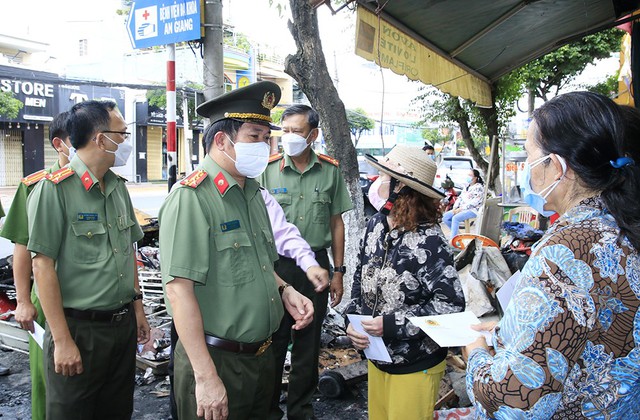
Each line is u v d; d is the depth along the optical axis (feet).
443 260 7.00
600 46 35.24
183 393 6.24
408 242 7.17
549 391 3.70
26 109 64.80
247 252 6.47
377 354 7.16
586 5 17.29
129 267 8.35
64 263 7.64
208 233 6.08
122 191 8.73
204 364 5.75
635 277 3.80
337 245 11.75
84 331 7.69
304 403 10.58
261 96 6.53
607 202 3.91
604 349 3.80
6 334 14.48
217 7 17.11
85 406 7.79
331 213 11.66
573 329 3.67
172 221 5.93
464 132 34.47
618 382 3.82
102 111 7.96
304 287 10.42
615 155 3.89
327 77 17.58
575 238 3.86
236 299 6.27
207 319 6.23
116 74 75.77
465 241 17.88
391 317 6.97
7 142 66.49
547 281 3.79
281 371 10.44
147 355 13.24
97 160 8.02
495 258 14.03
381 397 7.82
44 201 7.38
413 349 7.11
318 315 10.62
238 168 6.43
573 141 3.95
